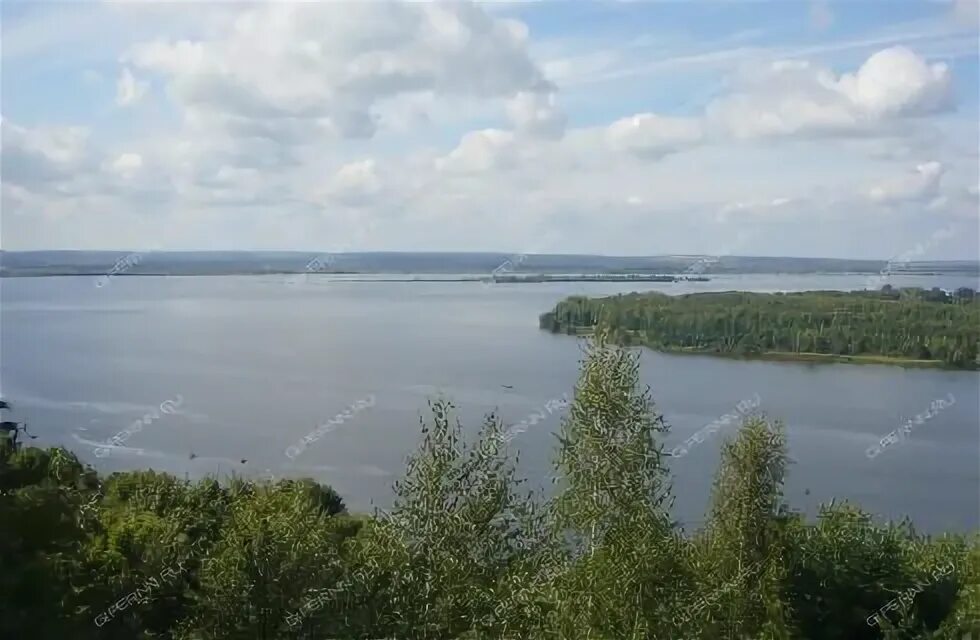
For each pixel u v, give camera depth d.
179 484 26.70
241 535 16.61
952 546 23.02
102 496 24.39
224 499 24.05
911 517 28.00
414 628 15.47
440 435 16.19
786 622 18.34
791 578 19.84
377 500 22.91
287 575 16.22
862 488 30.48
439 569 15.69
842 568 21.08
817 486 30.30
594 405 15.27
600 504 15.02
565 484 15.35
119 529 19.41
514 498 16.22
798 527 21.20
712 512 18.53
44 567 13.09
